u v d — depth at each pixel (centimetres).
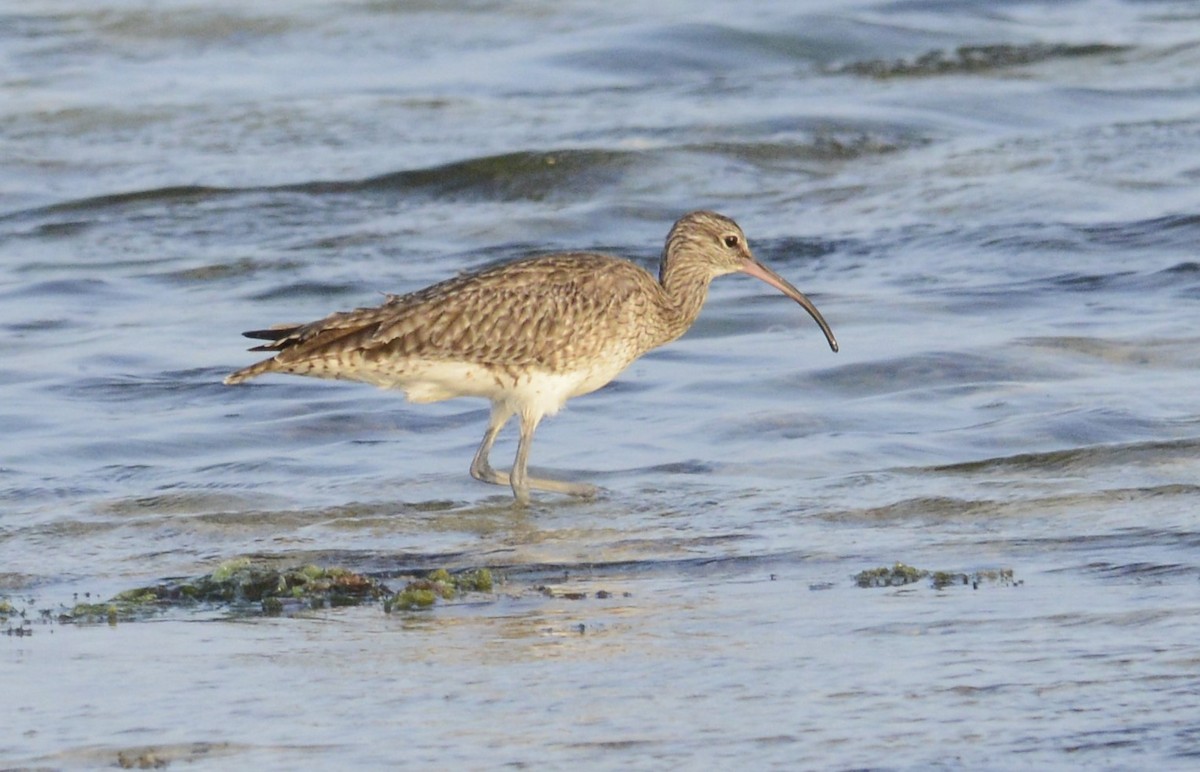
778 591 1089
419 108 2972
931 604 1038
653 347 1504
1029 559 1136
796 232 2281
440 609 1072
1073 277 2014
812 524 1252
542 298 1401
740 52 3269
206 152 2753
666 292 1509
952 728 826
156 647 995
